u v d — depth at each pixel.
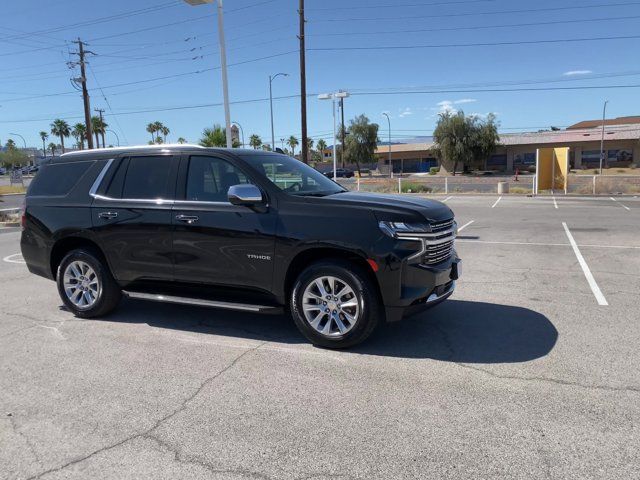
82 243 6.14
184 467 3.05
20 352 4.96
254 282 5.04
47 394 4.05
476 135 61.38
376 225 4.56
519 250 10.33
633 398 3.76
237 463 3.07
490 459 3.04
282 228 4.83
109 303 5.91
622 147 62.28
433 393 3.91
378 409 3.68
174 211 5.35
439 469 2.96
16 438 3.42
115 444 3.32
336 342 4.77
